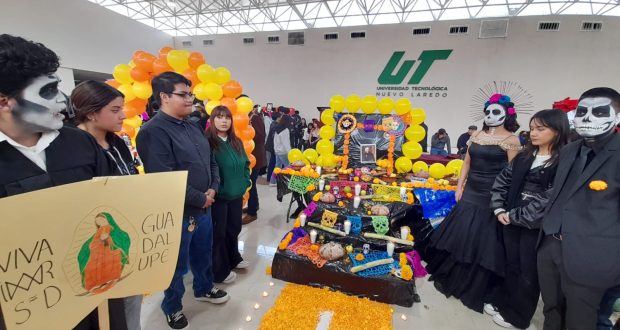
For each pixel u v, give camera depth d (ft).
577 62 20.11
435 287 6.53
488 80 22.07
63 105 2.11
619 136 3.72
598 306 3.97
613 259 3.72
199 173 4.64
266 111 19.62
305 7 22.72
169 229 2.46
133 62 7.98
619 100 3.65
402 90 24.44
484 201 5.85
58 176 2.17
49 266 1.80
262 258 7.50
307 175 7.95
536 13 20.44
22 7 18.33
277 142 14.01
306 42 26.71
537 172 4.80
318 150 8.63
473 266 5.87
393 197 7.14
